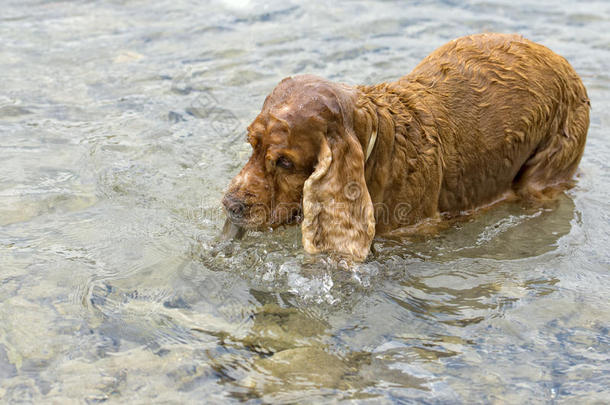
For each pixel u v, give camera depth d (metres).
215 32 7.80
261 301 3.69
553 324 3.61
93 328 3.38
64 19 8.06
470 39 4.85
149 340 3.32
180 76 6.69
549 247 4.39
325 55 7.18
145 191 4.79
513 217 4.77
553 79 4.82
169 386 3.03
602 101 6.41
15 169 4.97
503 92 4.61
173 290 3.73
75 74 6.67
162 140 5.52
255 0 8.81
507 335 3.52
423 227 4.39
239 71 6.80
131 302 3.61
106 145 5.39
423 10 8.57
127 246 4.13
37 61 6.91
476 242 4.43
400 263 4.15
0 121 5.70
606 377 3.22
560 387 3.15
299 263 3.98
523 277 4.05
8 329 3.34
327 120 3.58
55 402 2.91
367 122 3.77
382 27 7.98
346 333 3.48
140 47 7.36
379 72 6.75
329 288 3.79
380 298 3.80
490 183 4.79
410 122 4.16
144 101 6.18
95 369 3.12
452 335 3.51
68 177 4.92
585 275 4.07
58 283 3.73
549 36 7.81
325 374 3.16
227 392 3.01
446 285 3.96
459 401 3.04
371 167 3.94
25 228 4.27
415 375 3.19
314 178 3.54
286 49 7.33
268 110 3.65
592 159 5.59
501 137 4.62
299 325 3.51
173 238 4.23
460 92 4.50
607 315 3.68
